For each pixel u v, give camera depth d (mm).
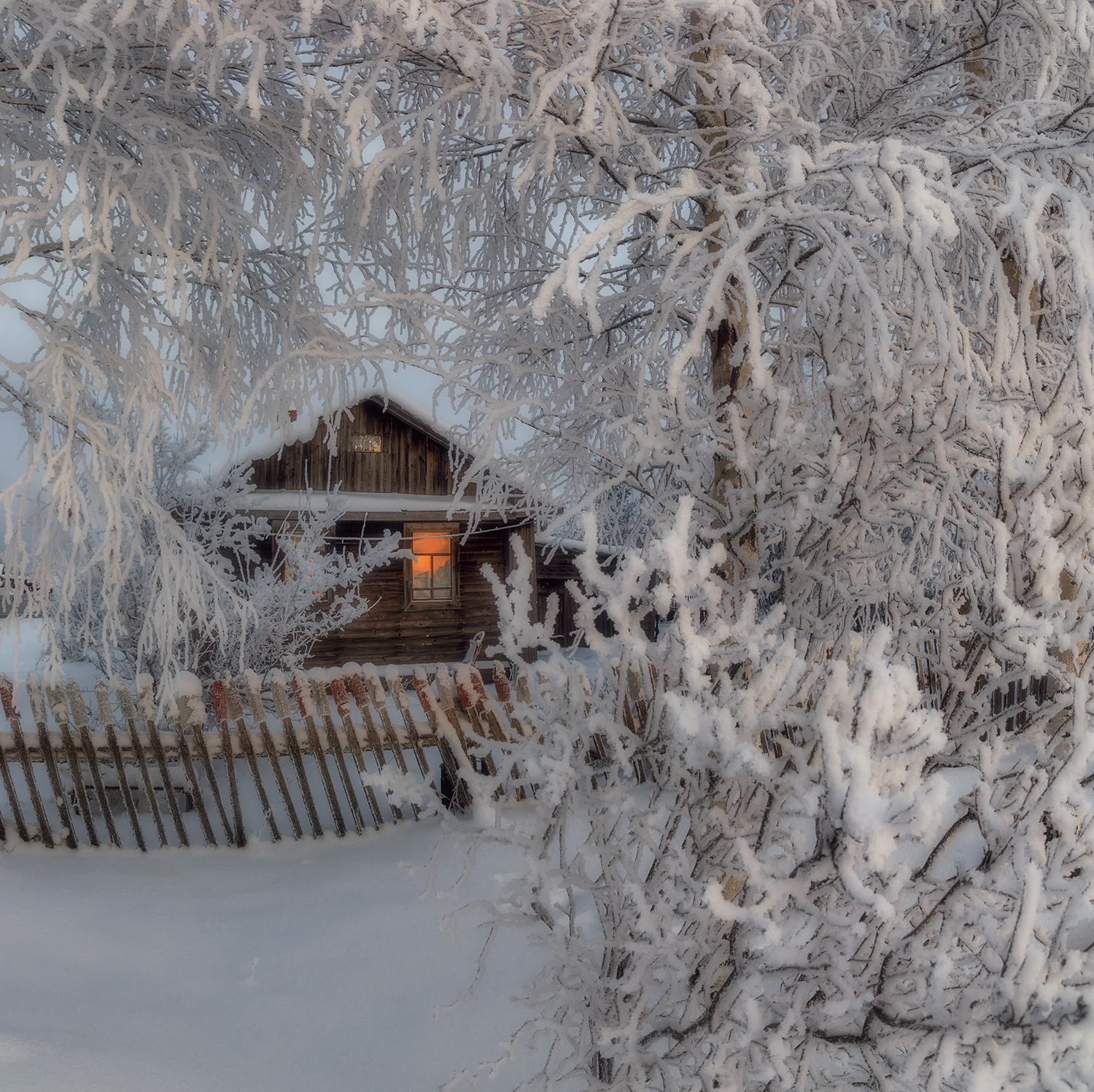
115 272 3770
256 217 4270
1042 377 2393
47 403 3455
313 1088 2326
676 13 2250
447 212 3869
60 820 4832
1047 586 1856
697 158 3812
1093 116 2254
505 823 4164
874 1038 1369
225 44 2492
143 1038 2523
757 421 2326
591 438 4566
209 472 7629
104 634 4066
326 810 5227
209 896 3908
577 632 2084
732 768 1470
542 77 2467
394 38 2508
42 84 3537
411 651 13508
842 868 1308
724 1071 1572
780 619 1787
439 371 2562
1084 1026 1051
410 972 3020
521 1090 1801
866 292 1700
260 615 6664
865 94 3352
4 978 2795
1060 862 1344
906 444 2143
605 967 1873
